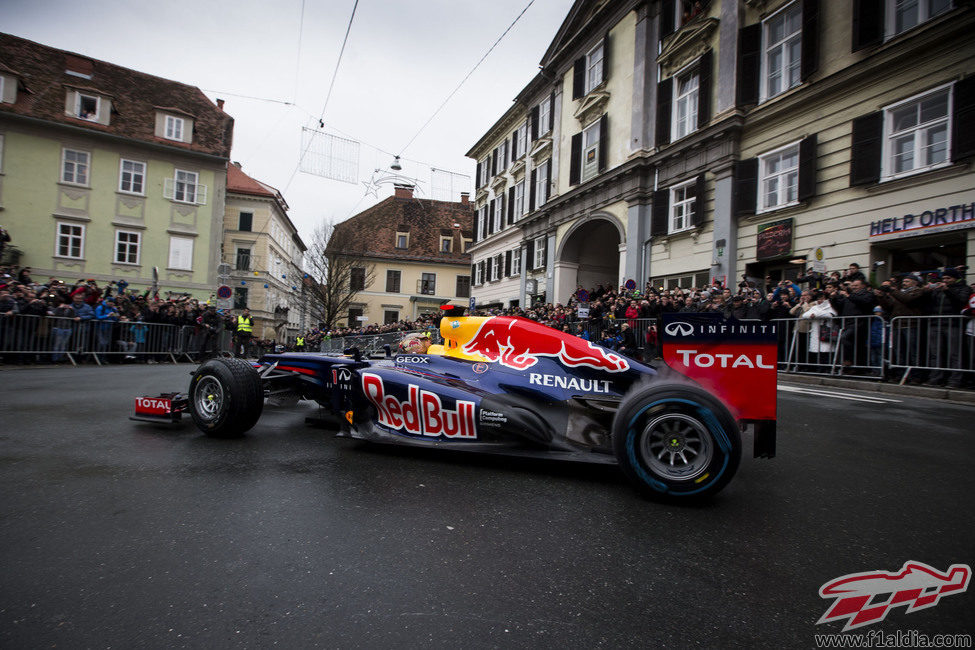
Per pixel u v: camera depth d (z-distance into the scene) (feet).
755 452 9.08
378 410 11.78
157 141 88.69
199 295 91.20
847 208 32.81
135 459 10.45
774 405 8.95
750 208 39.55
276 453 11.26
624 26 53.93
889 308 24.12
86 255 83.51
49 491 8.43
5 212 78.89
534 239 72.54
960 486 9.89
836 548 7.06
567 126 64.34
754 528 7.73
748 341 9.11
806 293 28.07
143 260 87.35
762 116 38.65
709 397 8.51
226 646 4.58
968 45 27.30
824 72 34.63
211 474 9.58
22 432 12.64
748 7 40.83
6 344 31.42
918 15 29.84
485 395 11.34
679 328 9.50
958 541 7.35
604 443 10.34
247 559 6.24
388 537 7.03
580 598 5.63
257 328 118.83
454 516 7.89
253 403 12.31
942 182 27.99
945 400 20.26
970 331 20.68
